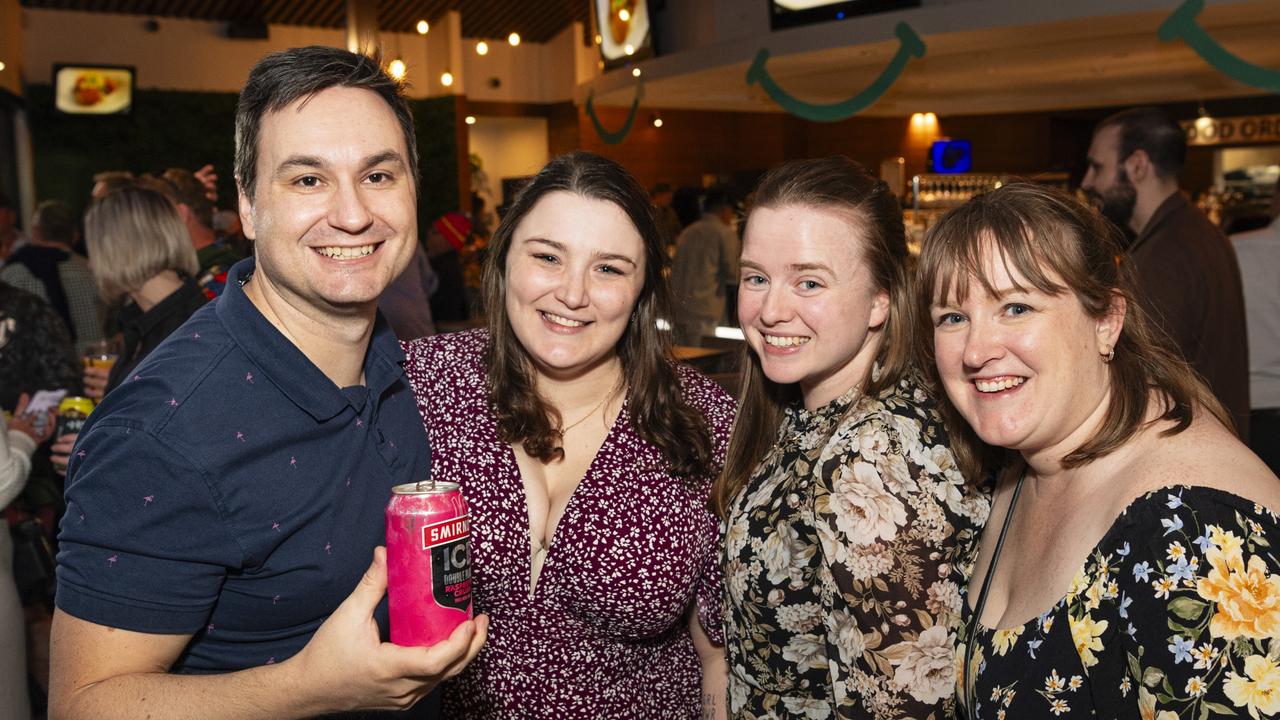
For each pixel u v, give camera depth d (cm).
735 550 141
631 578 147
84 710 100
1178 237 292
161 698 99
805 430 142
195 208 309
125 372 244
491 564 149
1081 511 108
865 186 136
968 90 962
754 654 141
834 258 132
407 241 117
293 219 109
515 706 151
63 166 1229
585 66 1533
